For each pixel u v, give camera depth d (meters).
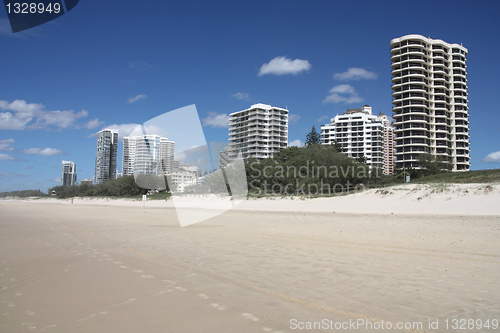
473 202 19.56
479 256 7.36
